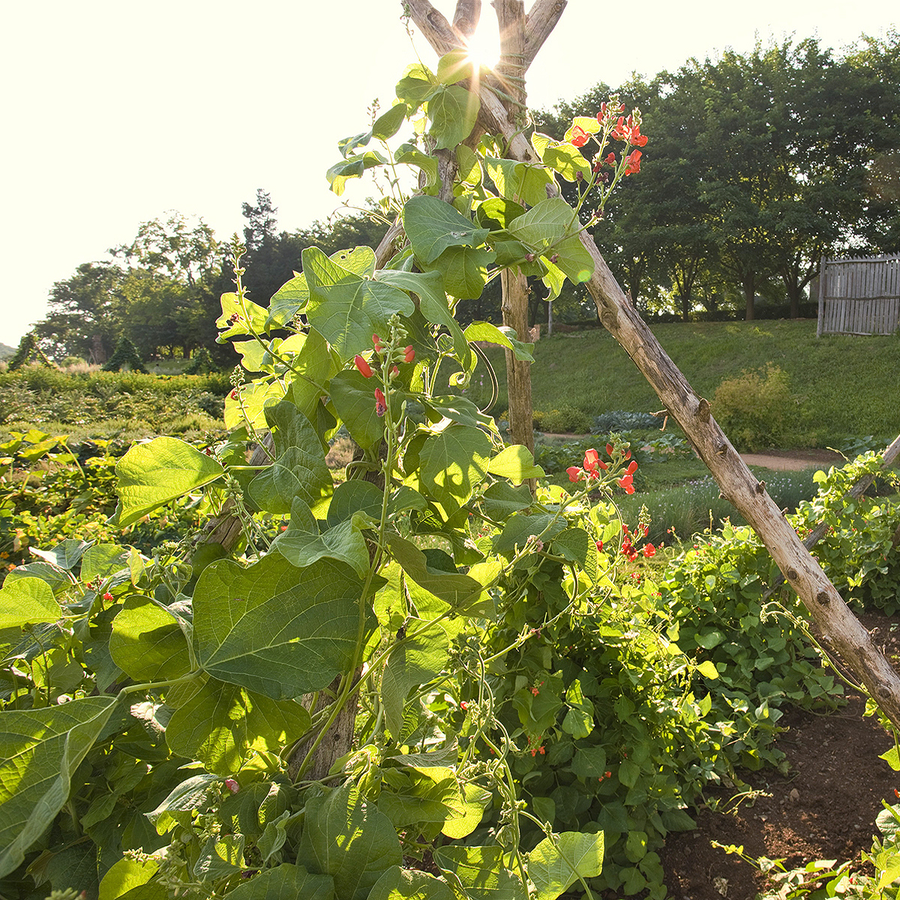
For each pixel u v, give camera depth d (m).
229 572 0.95
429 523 1.39
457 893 1.16
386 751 1.25
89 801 1.24
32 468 5.63
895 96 24.95
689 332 23.94
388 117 1.69
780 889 2.35
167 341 53.19
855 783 2.98
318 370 1.32
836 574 4.73
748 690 3.55
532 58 2.13
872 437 12.69
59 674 1.32
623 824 2.49
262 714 1.04
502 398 20.09
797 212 24.86
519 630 2.29
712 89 27.27
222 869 1.02
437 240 1.35
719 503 7.81
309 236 44.69
